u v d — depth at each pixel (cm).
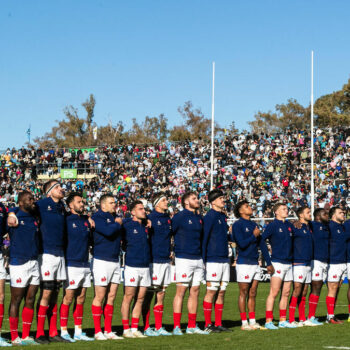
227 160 3928
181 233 941
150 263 930
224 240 965
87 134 8025
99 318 880
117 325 1066
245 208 982
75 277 865
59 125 8088
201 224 952
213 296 960
